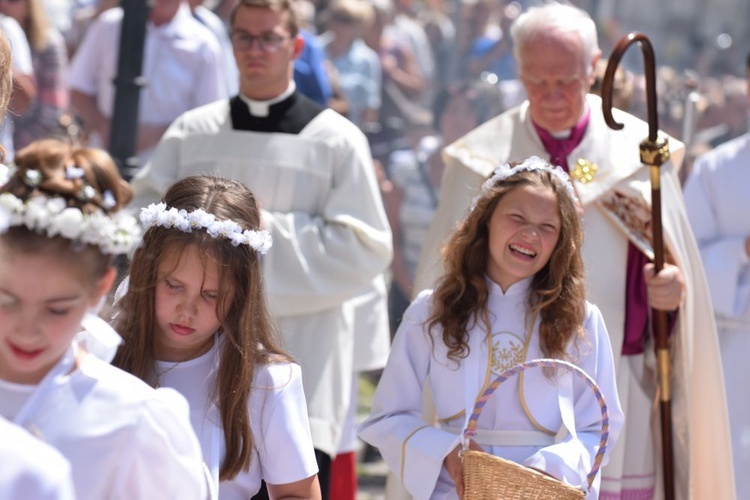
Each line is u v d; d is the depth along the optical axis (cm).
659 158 1636
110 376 997
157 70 2475
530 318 1429
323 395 1811
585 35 1695
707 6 5791
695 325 1742
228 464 1158
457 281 1438
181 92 2494
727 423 1748
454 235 1452
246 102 1850
